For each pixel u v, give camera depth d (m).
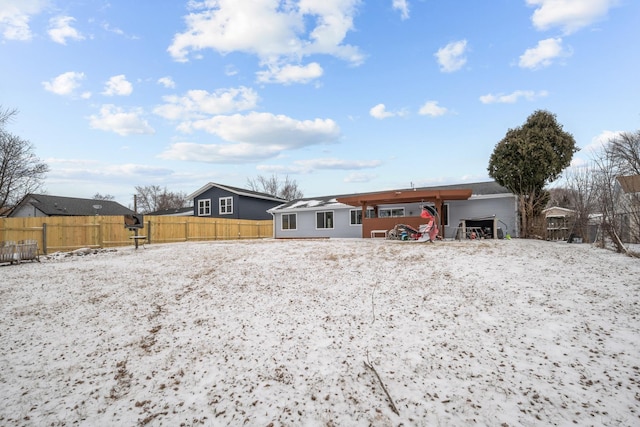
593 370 3.58
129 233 18.66
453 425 2.85
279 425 2.93
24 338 5.15
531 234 14.66
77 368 4.19
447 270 7.71
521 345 4.23
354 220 20.66
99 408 3.31
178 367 4.14
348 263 9.09
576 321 4.77
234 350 4.54
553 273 7.02
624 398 3.08
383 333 4.85
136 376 3.95
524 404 3.08
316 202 23.48
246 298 6.77
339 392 3.43
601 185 12.27
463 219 15.76
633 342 4.09
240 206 30.39
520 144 14.38
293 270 8.70
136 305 6.64
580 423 2.79
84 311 6.34
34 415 3.21
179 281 8.31
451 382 3.52
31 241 11.97
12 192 24.81
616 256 8.71
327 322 5.37
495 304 5.61
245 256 11.01
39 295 7.34
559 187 20.69
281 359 4.22
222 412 3.17
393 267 8.35
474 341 4.43
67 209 34.59
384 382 3.57
